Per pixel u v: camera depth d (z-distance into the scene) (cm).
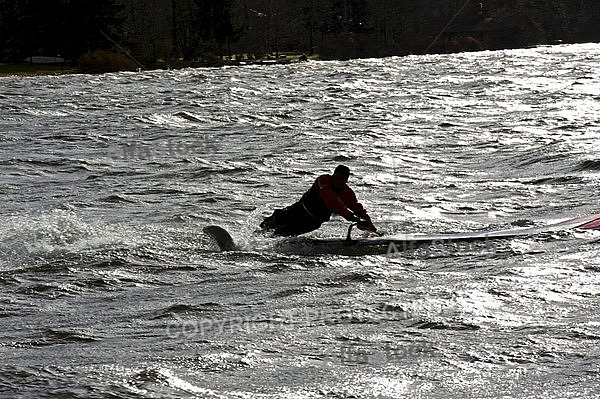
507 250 2188
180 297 1872
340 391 1232
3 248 2408
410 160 4188
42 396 1227
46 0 14925
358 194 3284
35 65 15475
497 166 3912
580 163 3756
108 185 3625
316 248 2372
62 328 1639
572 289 1767
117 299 1873
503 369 1303
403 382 1265
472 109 6625
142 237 2527
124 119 6388
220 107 7325
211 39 17725
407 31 19988
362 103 7438
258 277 2041
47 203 3228
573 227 2381
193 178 3772
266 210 3022
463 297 1733
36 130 5812
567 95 7438
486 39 19912
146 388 1256
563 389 1207
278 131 5534
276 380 1289
